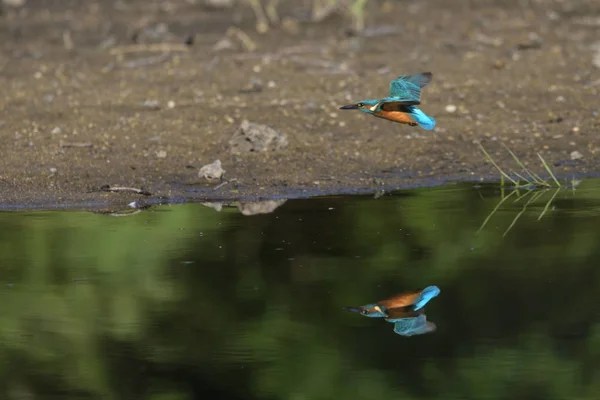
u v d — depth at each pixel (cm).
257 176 1345
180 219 1175
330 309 900
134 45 1956
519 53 1847
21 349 838
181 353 827
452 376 776
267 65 1806
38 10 2277
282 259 1017
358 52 1880
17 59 1881
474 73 1750
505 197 1241
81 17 2195
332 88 1683
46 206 1245
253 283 955
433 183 1325
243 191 1292
